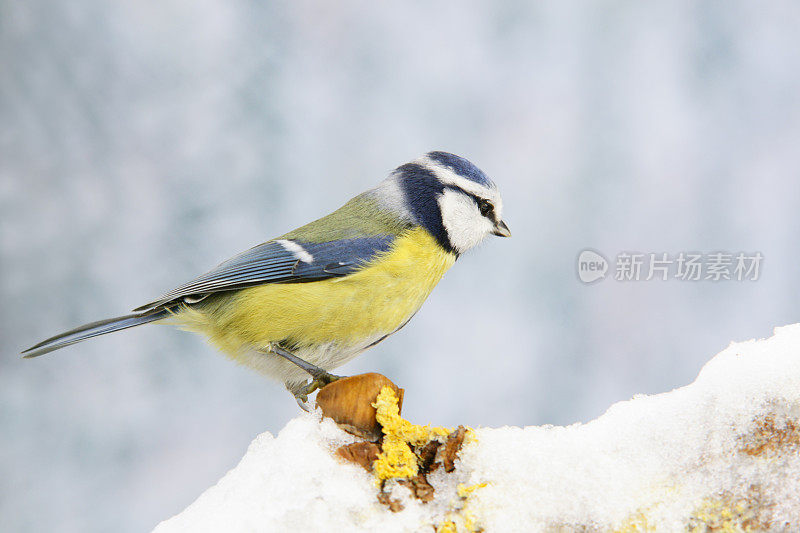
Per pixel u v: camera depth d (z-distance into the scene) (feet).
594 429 8.64
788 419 8.61
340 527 8.62
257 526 8.61
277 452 8.64
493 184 8.95
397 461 8.64
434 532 8.62
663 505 8.61
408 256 8.88
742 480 8.61
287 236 8.89
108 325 8.91
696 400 8.63
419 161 8.94
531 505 8.62
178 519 8.63
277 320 8.86
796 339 8.63
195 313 8.89
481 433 8.64
